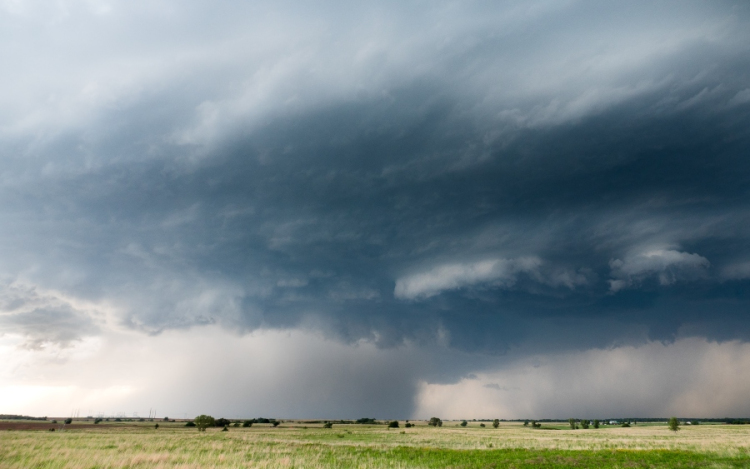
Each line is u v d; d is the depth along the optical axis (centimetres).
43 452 3547
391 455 4006
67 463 2959
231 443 5172
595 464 3198
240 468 2962
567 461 3338
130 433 7888
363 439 6781
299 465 3212
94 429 10206
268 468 3084
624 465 3122
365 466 3206
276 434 8494
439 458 3759
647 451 3925
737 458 3350
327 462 3441
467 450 4438
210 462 3177
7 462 2972
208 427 12556
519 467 3161
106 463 2966
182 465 2936
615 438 6762
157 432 8769
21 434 6612
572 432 10050
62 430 9075
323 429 12256
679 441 5594
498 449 4562
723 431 9706
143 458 3231
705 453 3691
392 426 14262
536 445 5228
